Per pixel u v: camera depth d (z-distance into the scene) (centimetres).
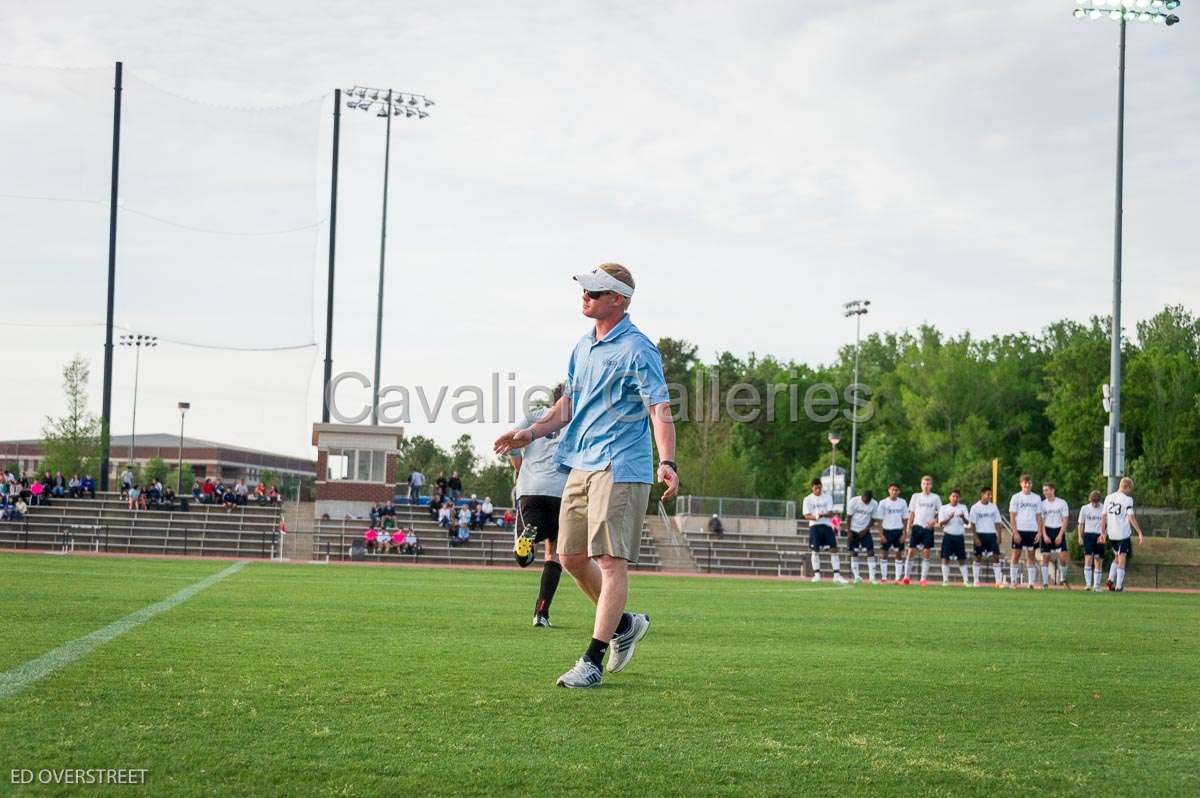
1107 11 2858
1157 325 9525
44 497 3866
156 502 3988
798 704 487
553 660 617
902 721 454
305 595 1168
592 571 596
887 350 10381
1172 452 7381
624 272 580
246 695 456
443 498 4147
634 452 558
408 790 319
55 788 308
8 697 434
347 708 435
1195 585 3909
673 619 1004
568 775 341
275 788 316
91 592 1099
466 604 1119
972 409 8338
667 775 345
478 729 404
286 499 4697
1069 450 7819
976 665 666
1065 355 8150
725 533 4434
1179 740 432
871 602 1411
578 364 590
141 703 430
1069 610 1344
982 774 361
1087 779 360
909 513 2388
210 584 1337
